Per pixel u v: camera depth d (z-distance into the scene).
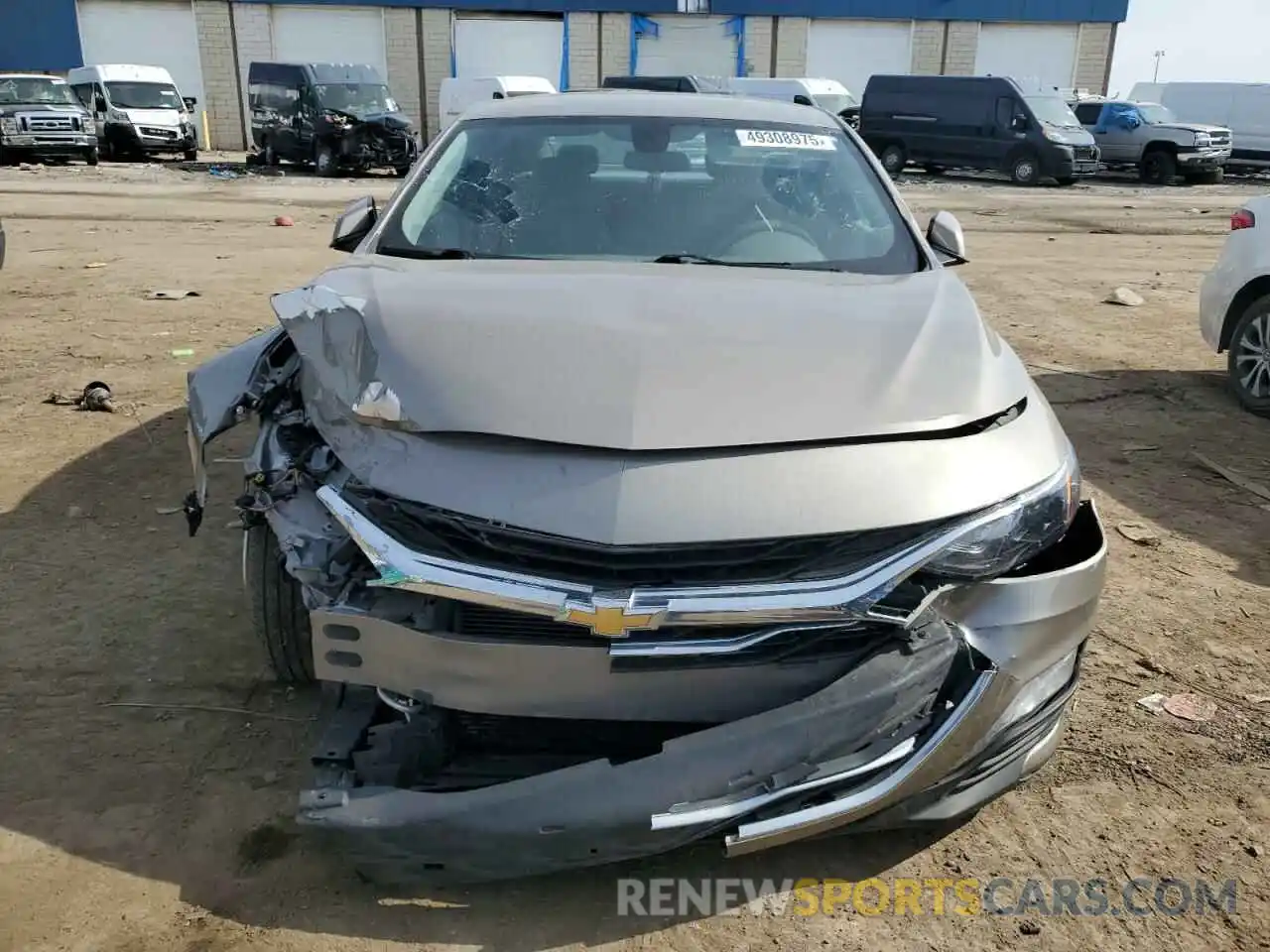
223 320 8.10
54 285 9.40
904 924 2.44
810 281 3.14
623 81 27.53
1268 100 27.72
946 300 3.04
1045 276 11.40
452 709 2.37
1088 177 27.36
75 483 4.78
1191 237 15.19
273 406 2.84
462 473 2.30
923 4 34.34
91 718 3.08
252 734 3.03
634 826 2.16
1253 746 3.12
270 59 33.19
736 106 4.09
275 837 2.64
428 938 2.36
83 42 32.59
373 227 3.60
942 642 2.28
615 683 2.24
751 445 2.32
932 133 25.19
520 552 2.21
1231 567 4.30
